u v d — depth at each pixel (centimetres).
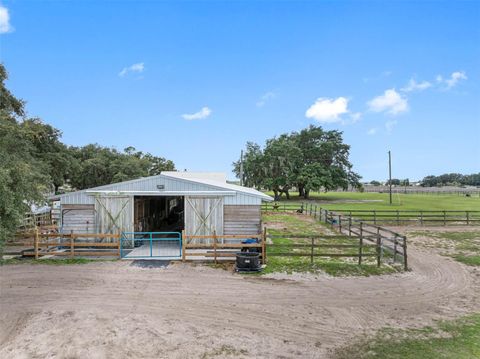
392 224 2380
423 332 678
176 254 1334
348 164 5794
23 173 858
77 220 1506
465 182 15500
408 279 1043
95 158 4584
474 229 2130
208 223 1486
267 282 995
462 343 629
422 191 9381
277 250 1469
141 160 5297
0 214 789
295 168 5603
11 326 697
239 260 1097
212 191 1488
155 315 752
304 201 5134
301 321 730
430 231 2044
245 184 5956
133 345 617
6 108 1788
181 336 654
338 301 851
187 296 873
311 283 991
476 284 1003
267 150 5719
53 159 2825
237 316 752
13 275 1049
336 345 623
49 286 945
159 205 2228
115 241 1491
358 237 1191
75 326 693
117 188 1511
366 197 6272
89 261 1220
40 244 1257
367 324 717
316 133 5791
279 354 590
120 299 848
